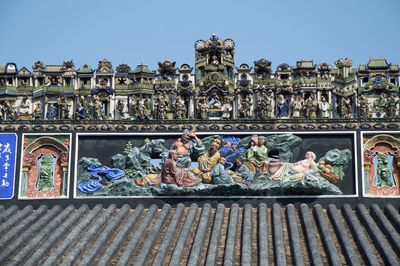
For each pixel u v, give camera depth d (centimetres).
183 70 3925
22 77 3953
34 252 3288
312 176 3731
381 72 3894
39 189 3816
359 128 3825
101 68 3938
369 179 3769
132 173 3806
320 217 3544
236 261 3206
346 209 3631
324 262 3173
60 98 3919
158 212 3700
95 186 3797
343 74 3897
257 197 3728
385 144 3812
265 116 3841
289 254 3250
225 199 3734
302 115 3856
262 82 3891
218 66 3912
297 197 3722
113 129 3875
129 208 3722
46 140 3872
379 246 3244
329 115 3856
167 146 3847
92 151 3856
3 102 3925
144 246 3294
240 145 3816
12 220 3575
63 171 3834
